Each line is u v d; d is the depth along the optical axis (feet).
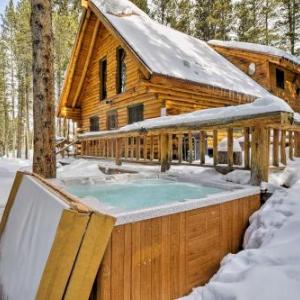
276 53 45.68
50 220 6.70
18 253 8.06
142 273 7.15
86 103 50.39
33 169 16.96
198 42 52.01
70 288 5.89
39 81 16.75
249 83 42.73
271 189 12.00
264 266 7.23
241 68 51.52
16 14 84.99
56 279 5.80
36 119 16.85
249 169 13.61
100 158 29.17
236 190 11.18
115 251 6.60
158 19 82.53
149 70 27.84
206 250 9.03
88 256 6.01
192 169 17.52
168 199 11.57
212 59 45.47
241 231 10.67
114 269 6.58
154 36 39.37
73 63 45.62
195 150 27.07
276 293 6.22
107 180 15.17
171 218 7.88
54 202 6.91
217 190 12.93
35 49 16.70
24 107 87.61
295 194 10.81
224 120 13.14
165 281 7.71
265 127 12.16
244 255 8.25
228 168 14.48
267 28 81.15
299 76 55.36
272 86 48.67
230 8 80.38
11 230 9.41
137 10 45.73
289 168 14.85
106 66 44.06
